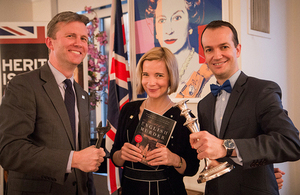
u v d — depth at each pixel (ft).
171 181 4.57
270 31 9.00
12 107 3.85
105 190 11.26
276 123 3.26
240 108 3.83
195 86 8.49
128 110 5.22
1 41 9.98
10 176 4.29
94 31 12.46
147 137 4.31
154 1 9.36
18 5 13.48
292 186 9.66
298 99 9.94
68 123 4.28
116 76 9.54
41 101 4.14
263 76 8.64
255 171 3.70
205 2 8.25
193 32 8.52
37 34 9.97
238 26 7.84
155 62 4.52
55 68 4.55
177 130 4.71
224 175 3.87
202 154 2.91
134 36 9.94
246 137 3.70
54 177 3.59
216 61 3.99
